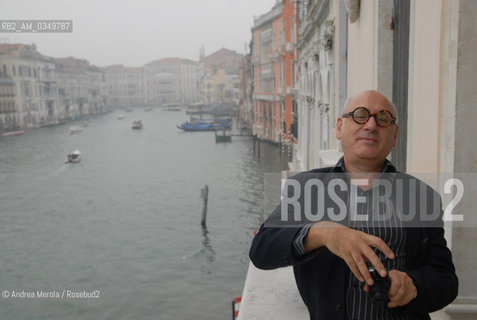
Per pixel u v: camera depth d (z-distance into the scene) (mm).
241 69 87625
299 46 21109
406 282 1218
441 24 2008
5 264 18828
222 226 23547
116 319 14141
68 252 20219
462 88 1820
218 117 110250
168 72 169500
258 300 1793
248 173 38344
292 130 32844
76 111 112625
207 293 15867
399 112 3064
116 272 17797
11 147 59031
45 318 13836
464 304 1882
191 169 41344
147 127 89562
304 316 1652
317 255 1349
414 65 2525
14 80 78062
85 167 43594
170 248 20438
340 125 1521
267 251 1329
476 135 1834
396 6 3090
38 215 26641
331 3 8930
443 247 1379
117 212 27016
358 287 1337
